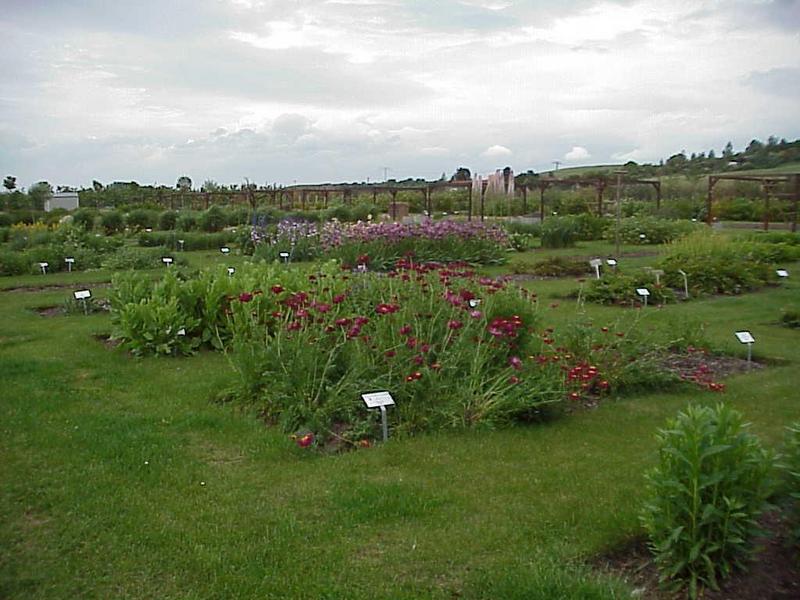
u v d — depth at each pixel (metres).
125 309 7.40
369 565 3.23
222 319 7.44
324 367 5.33
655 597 2.98
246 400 5.52
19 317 9.52
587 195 33.03
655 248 19.97
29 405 5.51
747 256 14.18
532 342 5.79
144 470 4.30
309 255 16.31
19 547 3.43
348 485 4.05
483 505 3.80
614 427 5.00
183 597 3.01
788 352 7.38
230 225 25.55
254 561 3.27
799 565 3.14
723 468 2.93
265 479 4.17
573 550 3.32
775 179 24.59
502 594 2.97
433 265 6.22
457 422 4.89
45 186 34.44
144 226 26.14
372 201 35.66
